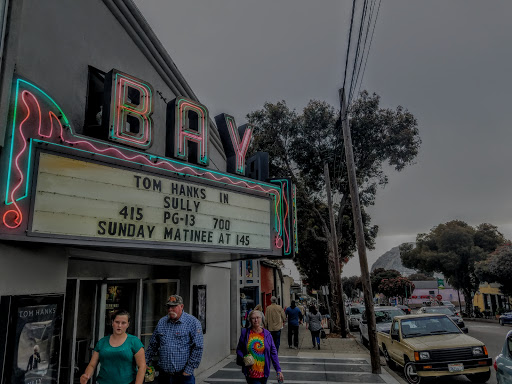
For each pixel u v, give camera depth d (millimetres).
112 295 7660
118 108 5695
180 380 5145
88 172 5062
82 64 6164
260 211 7926
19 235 4215
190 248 6395
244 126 8859
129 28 7543
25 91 4477
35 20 5199
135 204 5633
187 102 7023
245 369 5594
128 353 4270
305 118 22750
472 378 9273
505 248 35125
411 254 56031
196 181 6707
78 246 5367
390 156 22734
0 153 4246
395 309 16562
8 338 4254
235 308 14719
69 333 6320
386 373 10000
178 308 5246
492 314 45125
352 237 28688
